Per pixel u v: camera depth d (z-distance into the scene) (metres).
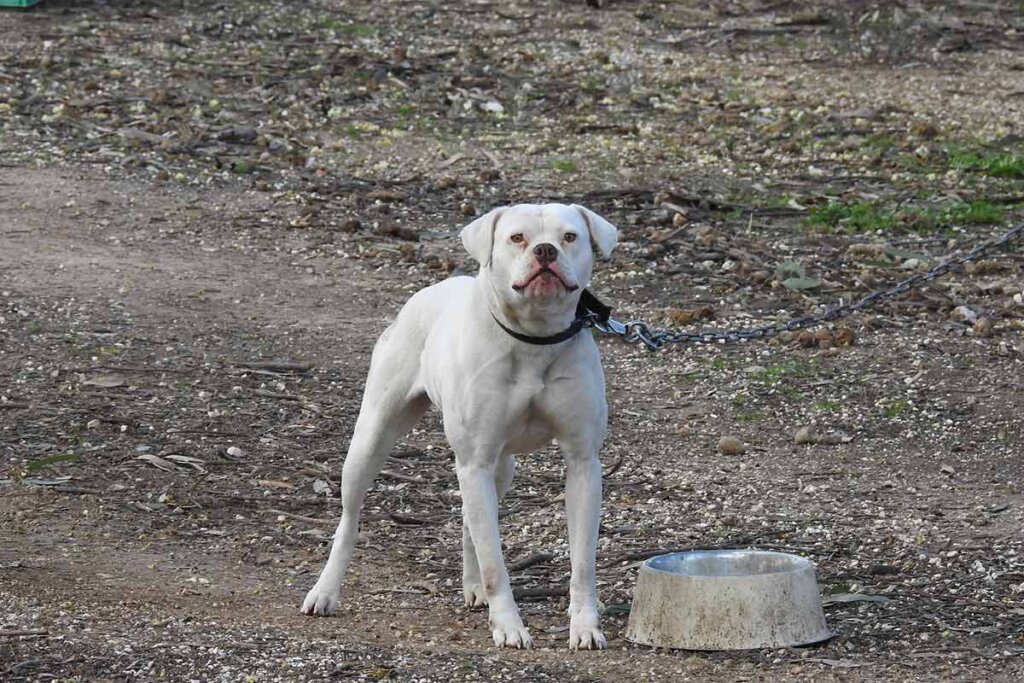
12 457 11.61
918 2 31.88
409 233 17.72
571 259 7.73
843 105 24.56
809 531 10.45
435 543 10.34
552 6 30.44
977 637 8.27
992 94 25.67
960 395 13.61
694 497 11.27
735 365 14.34
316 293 15.95
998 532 10.38
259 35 26.64
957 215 18.83
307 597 8.76
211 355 14.12
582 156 21.28
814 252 17.56
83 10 27.42
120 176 19.34
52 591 8.91
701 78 26.00
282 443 12.20
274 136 21.31
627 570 9.73
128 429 12.30
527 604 9.12
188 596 9.02
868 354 14.60
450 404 8.06
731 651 7.97
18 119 21.27
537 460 12.10
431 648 7.97
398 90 24.03
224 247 17.19
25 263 16.27
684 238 17.83
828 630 8.25
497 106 23.47
